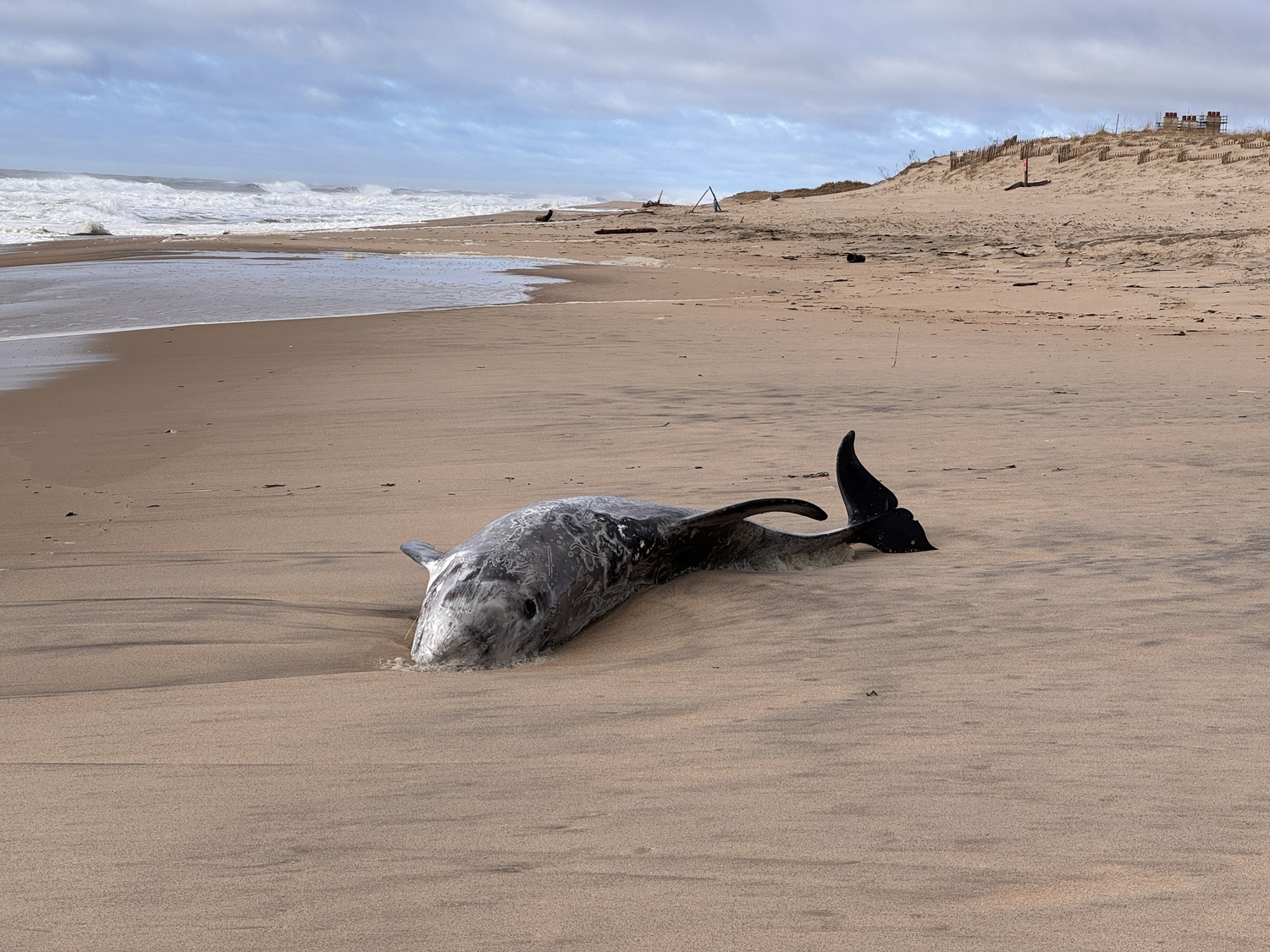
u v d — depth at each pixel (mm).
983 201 47938
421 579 6242
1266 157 45844
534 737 3371
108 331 18250
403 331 17938
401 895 2250
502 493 8195
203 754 3314
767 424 10562
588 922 2111
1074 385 12414
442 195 123688
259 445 10266
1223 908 2078
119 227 55250
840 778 2883
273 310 21188
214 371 14414
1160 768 2852
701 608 5246
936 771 2906
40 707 3979
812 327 18797
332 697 4004
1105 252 29562
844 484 6348
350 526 7430
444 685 4176
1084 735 3146
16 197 64375
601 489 8117
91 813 2787
